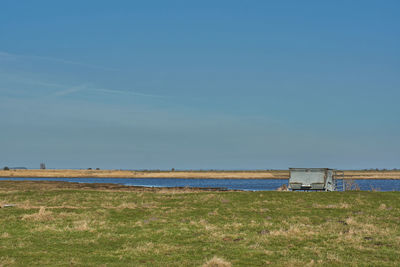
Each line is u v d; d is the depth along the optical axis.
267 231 23.03
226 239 20.94
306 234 21.83
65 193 40.38
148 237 21.33
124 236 21.47
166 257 17.41
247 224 25.12
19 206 30.73
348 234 21.84
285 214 28.80
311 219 27.06
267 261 16.77
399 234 22.02
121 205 31.56
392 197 36.00
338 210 30.20
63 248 18.73
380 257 17.48
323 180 46.06
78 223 24.59
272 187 98.25
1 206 30.59
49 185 66.62
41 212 26.81
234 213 29.12
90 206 31.94
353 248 18.97
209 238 21.06
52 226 23.59
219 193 39.91
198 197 36.78
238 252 18.28
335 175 52.09
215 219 26.92
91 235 21.59
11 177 155.38
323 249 18.81
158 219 26.61
